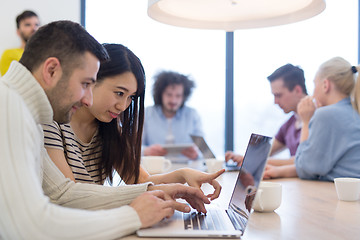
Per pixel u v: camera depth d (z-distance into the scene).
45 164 1.17
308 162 1.99
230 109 4.19
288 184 1.86
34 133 0.94
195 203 1.22
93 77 1.02
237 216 1.11
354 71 2.07
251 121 4.24
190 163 2.72
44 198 0.86
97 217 0.91
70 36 0.97
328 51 4.07
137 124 1.54
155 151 2.89
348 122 1.95
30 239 0.83
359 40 4.05
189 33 4.08
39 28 1.00
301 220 1.15
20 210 0.82
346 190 1.42
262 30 4.12
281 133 3.07
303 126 2.25
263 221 1.14
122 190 1.19
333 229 1.05
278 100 2.89
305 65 4.10
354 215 1.21
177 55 4.07
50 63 0.96
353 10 4.04
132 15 3.96
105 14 3.93
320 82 2.14
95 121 1.51
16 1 3.66
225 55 4.15
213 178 1.41
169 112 3.68
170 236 0.97
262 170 1.00
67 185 1.18
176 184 1.25
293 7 1.57
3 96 0.88
